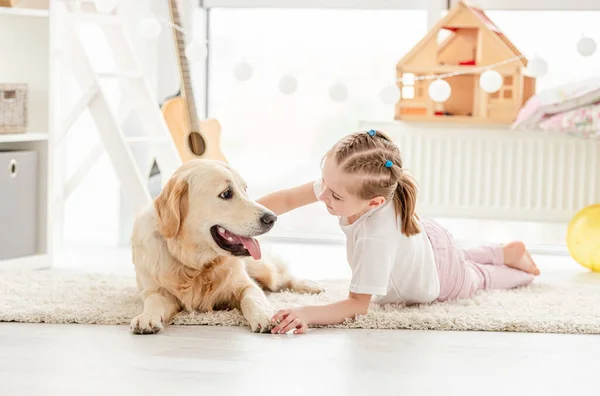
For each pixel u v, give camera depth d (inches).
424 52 154.3
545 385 70.9
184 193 91.7
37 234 134.8
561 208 156.8
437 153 159.5
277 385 69.3
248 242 91.8
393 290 99.0
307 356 78.7
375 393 67.6
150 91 148.3
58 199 151.7
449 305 100.7
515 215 158.6
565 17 163.0
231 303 98.0
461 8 150.6
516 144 156.7
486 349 82.7
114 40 146.8
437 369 75.2
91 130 165.0
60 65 155.0
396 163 91.8
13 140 127.6
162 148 147.6
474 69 151.5
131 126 160.4
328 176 91.0
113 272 128.8
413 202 94.4
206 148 141.6
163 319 90.0
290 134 225.0
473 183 159.2
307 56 186.7
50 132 134.4
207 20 175.0
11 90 130.7
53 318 92.1
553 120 147.6
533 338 87.9
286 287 110.7
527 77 158.1
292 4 166.7
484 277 109.4
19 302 98.8
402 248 94.8
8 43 137.9
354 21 182.4
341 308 91.8
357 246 93.4
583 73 163.9
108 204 164.6
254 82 209.2
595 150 154.2
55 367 73.9
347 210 91.5
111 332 87.7
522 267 113.9
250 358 77.7
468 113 158.1
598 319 93.7
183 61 140.4
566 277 128.8
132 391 67.1
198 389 67.9
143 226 96.3
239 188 92.4
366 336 87.1
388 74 179.6
